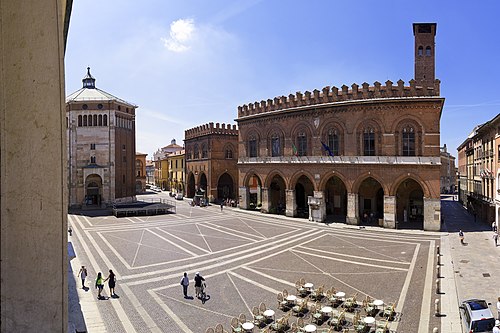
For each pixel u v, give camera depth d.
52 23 2.91
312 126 51.50
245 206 63.62
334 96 49.28
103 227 46.28
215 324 17.91
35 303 2.77
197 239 38.41
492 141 45.09
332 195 55.81
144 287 23.27
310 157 51.50
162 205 65.50
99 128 69.56
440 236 39.12
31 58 2.77
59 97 2.96
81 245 35.38
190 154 88.25
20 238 2.70
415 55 59.56
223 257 30.77
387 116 44.91
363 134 46.72
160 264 28.61
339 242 36.62
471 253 31.27
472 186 59.91
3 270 2.62
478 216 53.41
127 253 32.16
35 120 2.78
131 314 19.05
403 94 44.25
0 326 2.62
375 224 46.84
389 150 44.69
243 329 16.75
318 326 17.59
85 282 24.16
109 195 69.50
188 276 25.61
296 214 54.84
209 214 58.97
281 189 62.00
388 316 18.33
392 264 28.20
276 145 56.97
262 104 59.50
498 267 26.94
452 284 23.25
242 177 63.88
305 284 22.12
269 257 30.73
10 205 2.65
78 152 68.56
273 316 18.64
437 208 41.97
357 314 17.53
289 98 54.72
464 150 71.75
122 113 73.19
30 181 2.75
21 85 2.72
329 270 26.81
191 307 20.02
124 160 73.88
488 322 15.97
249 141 62.38
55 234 2.89
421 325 17.41
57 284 2.90
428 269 26.62
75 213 60.91
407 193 49.25
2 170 2.61
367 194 51.28
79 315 18.20
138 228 45.50
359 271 26.45
